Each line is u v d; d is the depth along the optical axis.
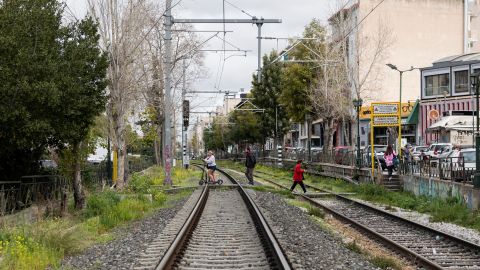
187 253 12.20
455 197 23.86
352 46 53.78
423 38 65.19
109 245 13.66
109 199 20.78
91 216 19.22
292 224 17.31
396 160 34.62
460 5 66.06
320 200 28.28
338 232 17.02
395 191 31.50
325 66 45.47
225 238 14.38
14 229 14.06
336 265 11.20
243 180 41.31
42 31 17.88
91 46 20.28
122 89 28.42
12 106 17.14
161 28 42.84
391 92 64.56
